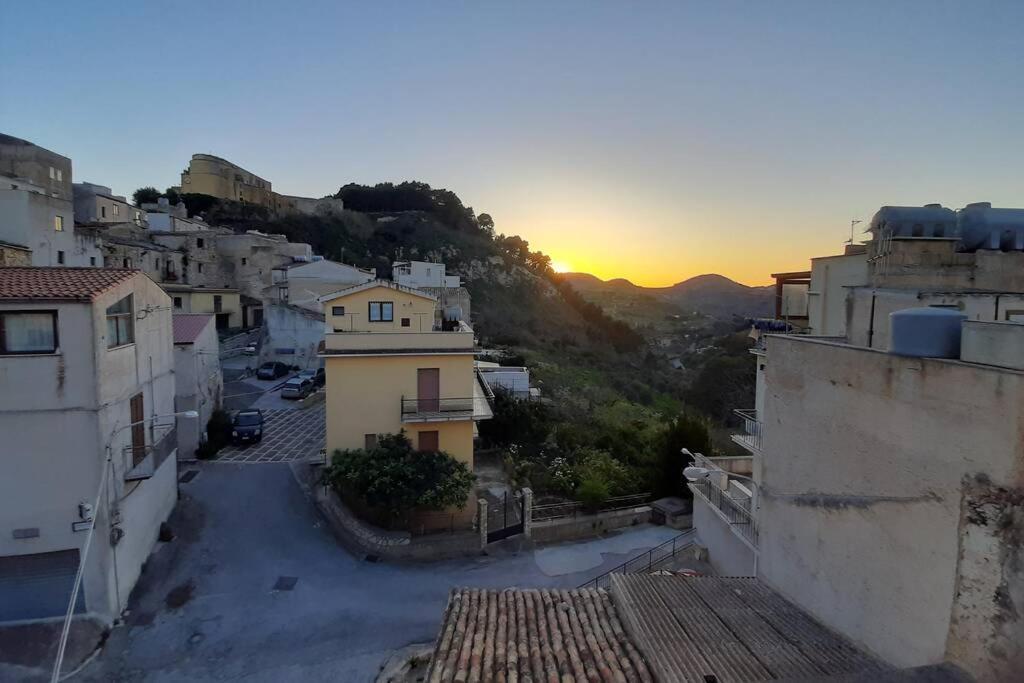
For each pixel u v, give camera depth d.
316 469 22.86
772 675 6.77
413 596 16.17
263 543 18.16
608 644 8.14
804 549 9.02
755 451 13.99
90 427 13.56
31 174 41.84
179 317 26.30
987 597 5.64
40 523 13.23
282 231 71.75
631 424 34.66
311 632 14.34
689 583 10.09
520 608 9.38
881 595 7.23
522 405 29.03
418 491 18.34
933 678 5.74
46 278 14.66
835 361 8.32
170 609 14.81
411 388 20.98
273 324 40.22
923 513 6.54
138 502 15.80
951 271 11.72
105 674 12.48
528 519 19.91
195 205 69.19
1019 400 5.30
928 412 6.48
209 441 24.78
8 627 13.02
